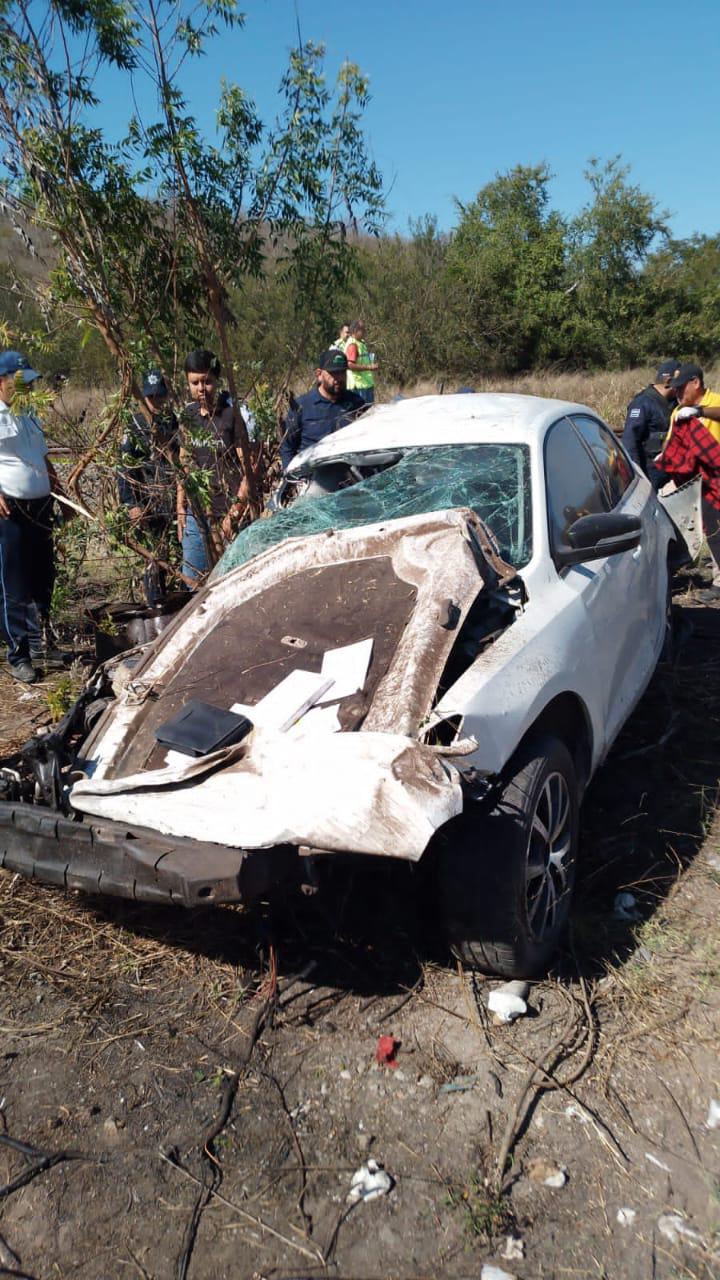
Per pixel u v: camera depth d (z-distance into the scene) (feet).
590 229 94.99
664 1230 7.33
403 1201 7.67
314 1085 8.89
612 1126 8.32
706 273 105.70
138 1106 8.70
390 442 14.19
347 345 31.65
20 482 18.34
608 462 15.48
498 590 10.98
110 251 17.46
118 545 19.08
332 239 20.02
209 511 19.07
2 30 15.39
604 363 95.66
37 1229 7.52
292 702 9.84
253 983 10.28
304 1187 7.83
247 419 19.88
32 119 16.11
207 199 18.39
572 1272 7.02
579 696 11.09
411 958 10.60
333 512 13.16
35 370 17.75
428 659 9.87
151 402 18.48
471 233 93.50
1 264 17.30
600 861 12.21
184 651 11.40
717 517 20.07
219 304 19.01
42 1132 8.43
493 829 9.26
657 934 10.71
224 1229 7.48
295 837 8.11
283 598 11.69
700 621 21.56
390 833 7.88
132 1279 7.11
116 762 9.82
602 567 12.71
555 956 10.48
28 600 18.93
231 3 15.99
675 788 13.97
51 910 11.57
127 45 16.12
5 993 10.19
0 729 16.29
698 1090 8.66
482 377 87.71
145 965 10.62
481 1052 9.20
